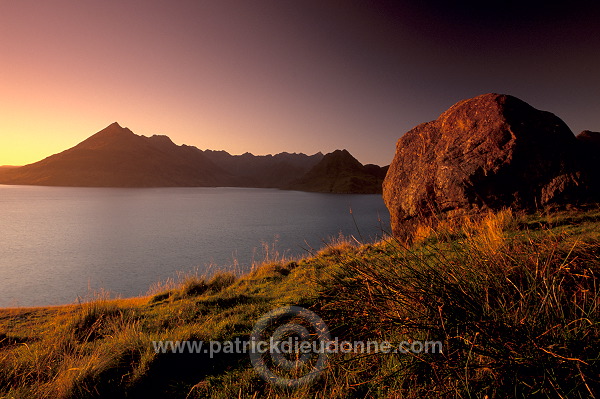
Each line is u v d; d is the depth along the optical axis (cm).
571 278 295
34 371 408
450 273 309
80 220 12131
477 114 948
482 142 899
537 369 202
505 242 390
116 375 384
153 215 13738
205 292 904
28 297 3403
